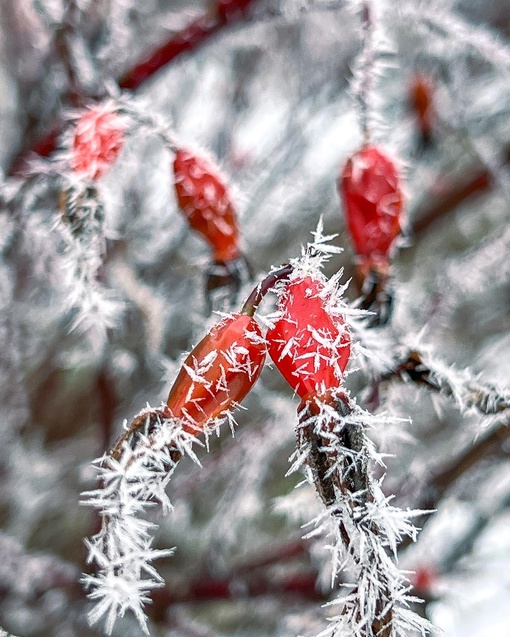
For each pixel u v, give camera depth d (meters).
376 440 0.28
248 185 0.45
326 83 0.48
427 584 0.34
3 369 0.38
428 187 0.45
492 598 0.39
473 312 0.53
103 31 0.31
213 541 0.39
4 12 0.34
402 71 0.43
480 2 0.48
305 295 0.21
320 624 0.32
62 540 0.44
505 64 0.27
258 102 0.51
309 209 0.48
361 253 0.25
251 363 0.21
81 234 0.23
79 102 0.28
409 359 0.23
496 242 0.36
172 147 0.25
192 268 0.44
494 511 0.38
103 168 0.24
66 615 0.38
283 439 0.38
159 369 0.40
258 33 0.40
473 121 0.45
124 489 0.19
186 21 0.30
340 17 0.46
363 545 0.19
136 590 0.19
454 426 0.46
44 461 0.44
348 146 0.49
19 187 0.26
